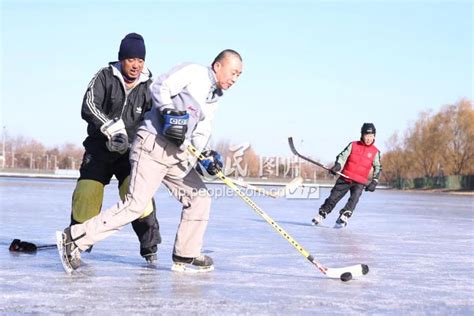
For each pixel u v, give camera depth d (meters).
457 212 14.74
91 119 4.82
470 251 6.55
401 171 66.56
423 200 23.70
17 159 81.00
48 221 8.80
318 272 4.87
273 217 11.22
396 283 4.46
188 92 4.36
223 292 3.97
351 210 9.42
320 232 8.48
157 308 3.48
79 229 4.50
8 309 3.39
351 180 9.53
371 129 9.54
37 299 3.65
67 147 80.75
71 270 4.54
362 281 4.50
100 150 5.04
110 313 3.34
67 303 3.55
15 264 4.97
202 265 4.80
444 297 3.99
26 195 16.06
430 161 63.53
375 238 7.78
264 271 4.86
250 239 7.25
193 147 4.46
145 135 4.43
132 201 4.46
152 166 4.45
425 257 5.98
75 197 5.03
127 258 5.43
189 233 4.72
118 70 4.95
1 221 8.66
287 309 3.54
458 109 62.31
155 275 4.56
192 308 3.50
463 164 61.72
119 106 5.00
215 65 4.42
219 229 8.49
